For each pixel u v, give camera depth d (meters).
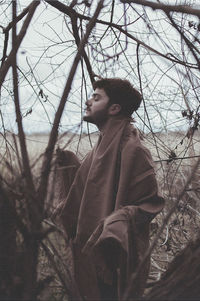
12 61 1.93
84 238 2.50
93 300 2.41
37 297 1.95
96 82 2.67
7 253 1.80
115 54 2.92
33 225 1.76
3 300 1.77
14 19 1.98
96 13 1.99
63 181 2.68
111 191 2.48
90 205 2.51
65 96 1.89
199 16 1.96
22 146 1.80
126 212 2.25
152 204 2.41
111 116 2.64
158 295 1.87
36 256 1.79
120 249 2.23
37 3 2.04
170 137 3.24
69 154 2.69
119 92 2.62
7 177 1.85
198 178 3.29
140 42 2.63
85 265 2.45
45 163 1.83
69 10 2.87
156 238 1.80
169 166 3.24
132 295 1.98
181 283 1.91
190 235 3.36
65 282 1.98
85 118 2.66
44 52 2.82
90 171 2.55
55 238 2.10
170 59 2.55
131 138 2.56
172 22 2.19
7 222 1.81
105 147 2.59
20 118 1.83
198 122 2.87
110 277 2.37
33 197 1.76
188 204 3.31
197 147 3.39
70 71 1.91
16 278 1.75
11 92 2.61
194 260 1.96
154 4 2.06
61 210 2.63
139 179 2.45
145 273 2.27
